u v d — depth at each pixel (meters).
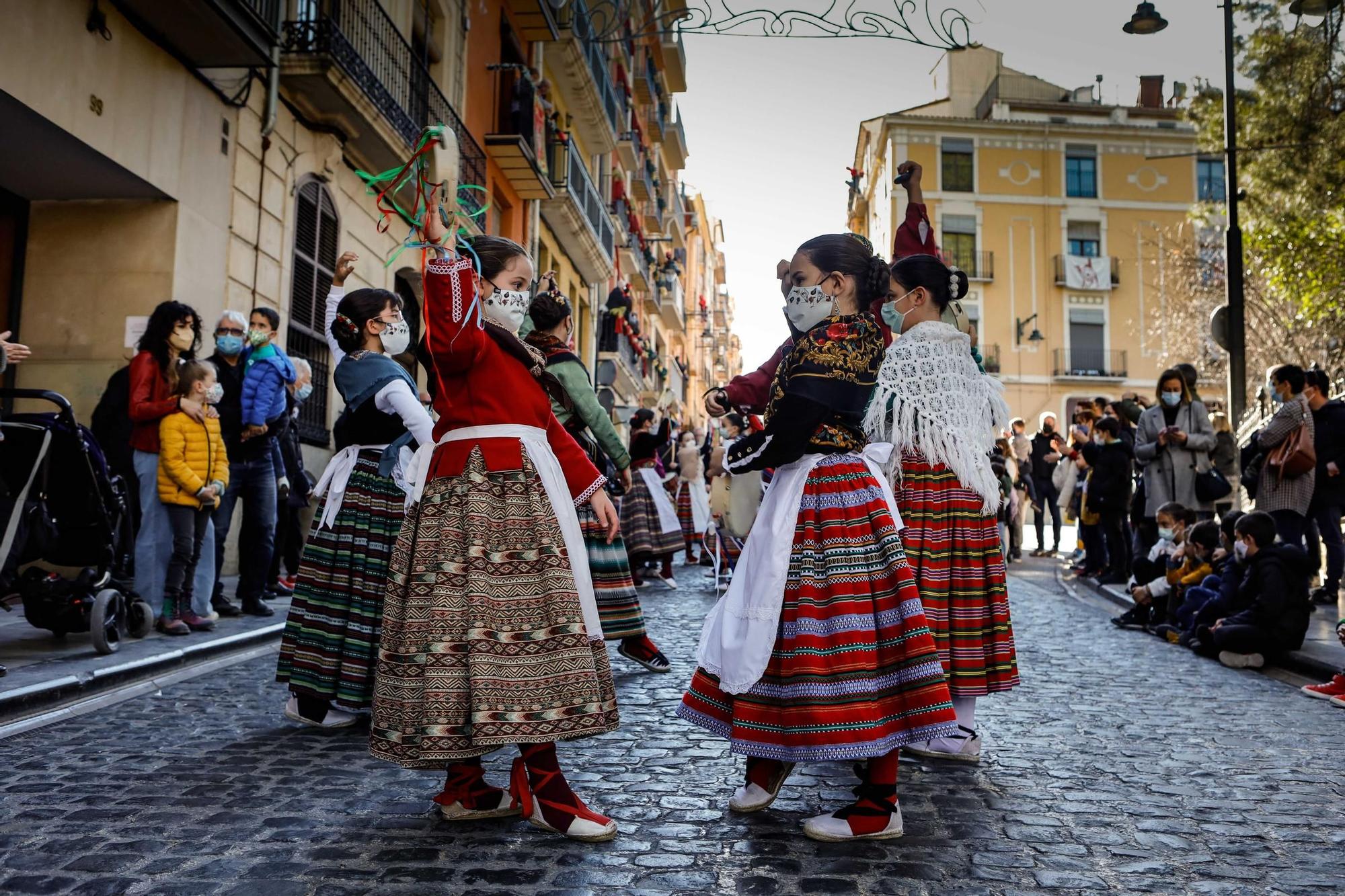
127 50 8.34
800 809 3.19
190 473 6.13
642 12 23.25
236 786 3.36
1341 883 2.62
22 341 9.01
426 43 14.61
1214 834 3.00
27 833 2.88
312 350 11.59
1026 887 2.56
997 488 3.74
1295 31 17.25
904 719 2.88
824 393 2.98
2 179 8.59
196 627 6.36
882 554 2.97
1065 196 40.47
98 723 4.27
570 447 3.07
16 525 4.99
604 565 5.39
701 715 3.11
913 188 4.46
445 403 2.97
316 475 11.53
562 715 2.77
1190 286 29.27
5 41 7.01
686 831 2.95
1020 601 9.66
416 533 2.93
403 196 13.22
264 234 10.44
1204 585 7.06
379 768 3.62
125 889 2.46
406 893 2.46
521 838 2.87
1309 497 8.09
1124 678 5.76
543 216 20.73
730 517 3.48
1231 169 11.80
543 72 20.89
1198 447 8.89
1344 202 17.31
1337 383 13.06
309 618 4.11
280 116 10.74
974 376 3.75
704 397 3.79
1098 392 40.00
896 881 2.58
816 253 3.11
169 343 6.40
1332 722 4.67
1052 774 3.67
